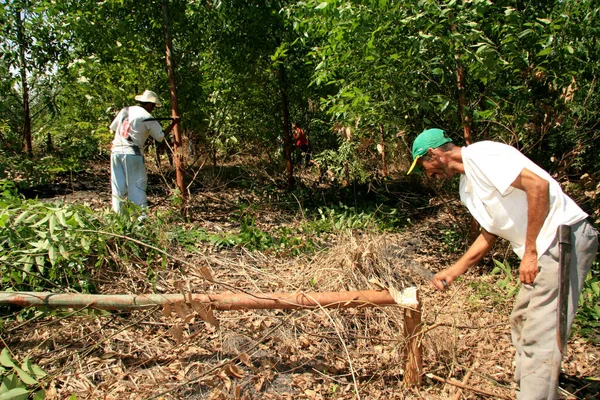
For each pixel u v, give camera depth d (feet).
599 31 15.40
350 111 17.78
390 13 15.46
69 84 27.78
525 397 8.36
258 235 18.45
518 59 15.56
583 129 17.26
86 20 22.91
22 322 11.80
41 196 26.96
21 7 28.12
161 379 10.13
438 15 14.67
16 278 11.72
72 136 34.37
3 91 28.99
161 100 27.68
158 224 17.11
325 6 15.90
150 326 12.10
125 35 23.53
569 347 11.99
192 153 31.24
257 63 27.66
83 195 27.89
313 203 26.68
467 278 16.11
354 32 16.39
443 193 19.21
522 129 16.83
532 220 8.14
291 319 12.04
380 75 16.70
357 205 25.81
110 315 11.39
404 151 20.22
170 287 14.16
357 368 10.78
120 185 20.53
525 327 8.56
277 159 31.19
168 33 23.03
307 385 10.17
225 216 23.88
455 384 9.90
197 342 11.52
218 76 28.40
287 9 21.57
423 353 11.17
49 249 12.05
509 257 17.40
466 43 15.19
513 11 14.65
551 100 16.87
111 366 10.54
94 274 13.88
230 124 28.63
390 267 14.49
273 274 14.82
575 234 8.26
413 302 9.75
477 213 9.16
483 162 8.46
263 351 11.24
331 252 14.76
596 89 16.69
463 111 16.07
